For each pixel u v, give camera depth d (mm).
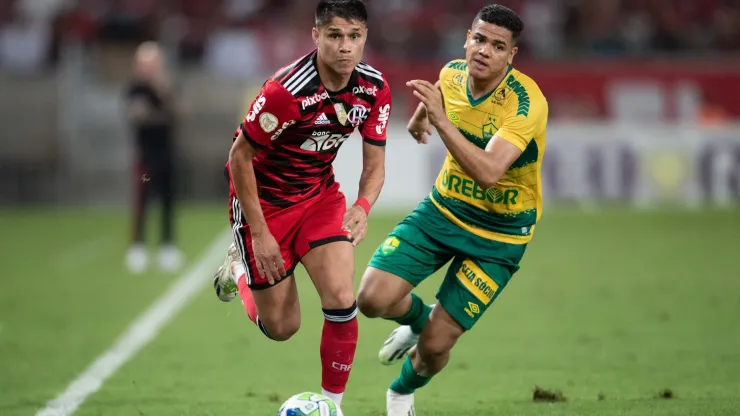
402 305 20734
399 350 21812
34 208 71250
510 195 20094
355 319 18875
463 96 20219
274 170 19188
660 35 78875
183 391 24141
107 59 75688
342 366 18922
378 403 22734
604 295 37656
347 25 17688
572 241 52469
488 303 20141
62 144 73000
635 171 66188
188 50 78000
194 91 74438
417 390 23969
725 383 23859
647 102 72562
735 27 79938
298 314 19984
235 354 28875
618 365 26359
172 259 45969
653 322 32438
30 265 47125
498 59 19234
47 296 39250
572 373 25562
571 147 66375
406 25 80500
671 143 66000
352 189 64188
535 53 78688
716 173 65938
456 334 19875
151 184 45688
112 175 72500
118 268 46000
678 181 66125
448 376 25547
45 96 73500
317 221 19438
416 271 20250
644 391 23203
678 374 25062
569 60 75562
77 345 30359
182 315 35344
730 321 32344
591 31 82000
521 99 19484
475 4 84750
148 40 76125
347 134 19234
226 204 71438
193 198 71875
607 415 20750
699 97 72500
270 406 22422
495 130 19844
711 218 60250
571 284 40312
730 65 72812
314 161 19312
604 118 72500
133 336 31641
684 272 42469
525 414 21125
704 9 85625
